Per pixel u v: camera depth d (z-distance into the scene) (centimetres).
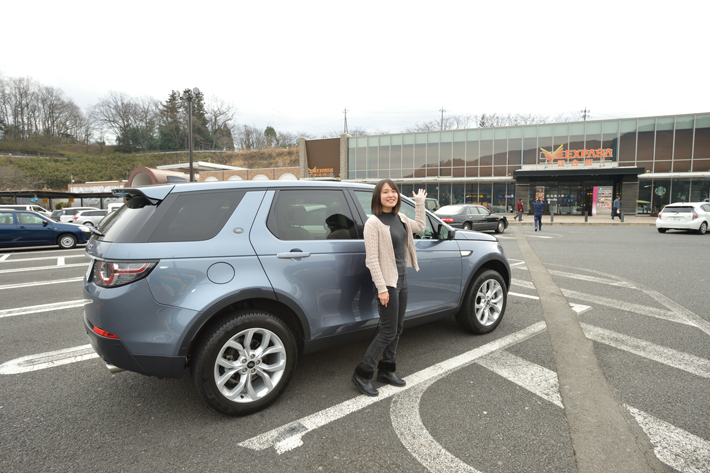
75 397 298
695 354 368
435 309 375
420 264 359
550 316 490
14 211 1239
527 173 2728
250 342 271
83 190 4625
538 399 289
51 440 243
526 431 249
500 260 434
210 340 251
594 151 2739
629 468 214
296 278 282
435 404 283
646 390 300
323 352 384
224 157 8162
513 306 536
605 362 352
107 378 331
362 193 347
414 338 416
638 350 379
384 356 312
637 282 677
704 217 1564
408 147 3158
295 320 291
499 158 2948
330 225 312
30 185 6669
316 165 3447
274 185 299
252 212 282
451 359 361
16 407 283
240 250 266
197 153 8319
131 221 260
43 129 8262
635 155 2694
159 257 245
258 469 216
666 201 2712
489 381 317
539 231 1775
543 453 228
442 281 378
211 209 273
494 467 216
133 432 251
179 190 270
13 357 377
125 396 299
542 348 386
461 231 412
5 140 7812
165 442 240
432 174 3112
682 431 247
